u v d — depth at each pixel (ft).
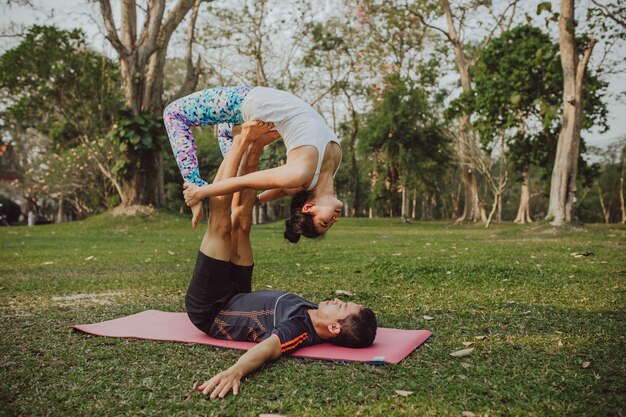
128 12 55.98
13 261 27.58
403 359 10.12
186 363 10.00
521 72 63.41
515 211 152.15
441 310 14.49
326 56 86.07
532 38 64.23
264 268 23.52
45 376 9.27
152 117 56.80
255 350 9.48
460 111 72.43
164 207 60.18
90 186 95.40
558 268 21.13
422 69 89.25
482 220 82.23
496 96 65.41
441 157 85.15
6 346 11.10
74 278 21.34
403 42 87.04
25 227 62.44
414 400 8.04
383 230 62.59
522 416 7.42
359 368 9.62
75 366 9.83
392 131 83.25
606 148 131.95
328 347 10.85
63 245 37.47
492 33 79.92
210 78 87.30
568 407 7.66
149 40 55.72
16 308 15.37
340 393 8.39
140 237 45.78
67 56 57.52
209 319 11.57
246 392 8.53
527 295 16.21
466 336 11.75
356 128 110.83
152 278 21.15
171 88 111.04
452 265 21.53
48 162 97.25
